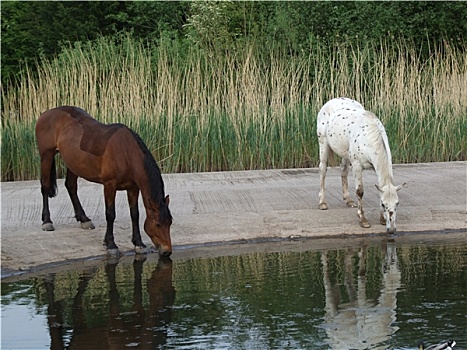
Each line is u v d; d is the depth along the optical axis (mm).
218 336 7176
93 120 10875
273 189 13375
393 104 17000
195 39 22281
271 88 17547
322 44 21375
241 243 11180
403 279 8969
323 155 12062
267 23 23484
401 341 6875
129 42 18672
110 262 10281
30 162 16031
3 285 9219
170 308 8125
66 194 13438
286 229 11414
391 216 10891
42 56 22891
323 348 6738
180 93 17016
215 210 12117
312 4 23156
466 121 16844
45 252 10328
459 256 10016
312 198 12695
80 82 16906
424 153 16734
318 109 16547
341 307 7953
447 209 11938
